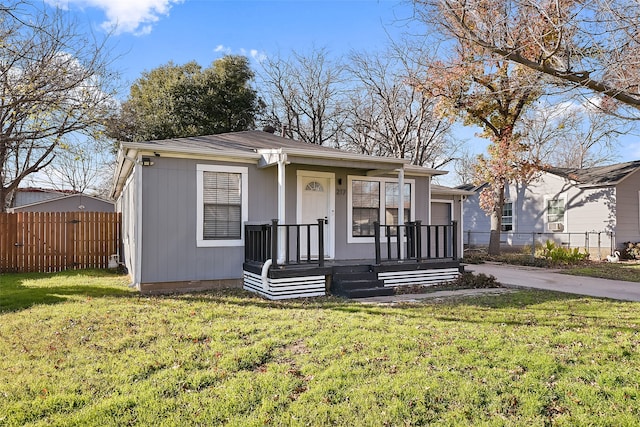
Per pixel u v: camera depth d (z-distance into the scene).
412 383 3.52
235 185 8.87
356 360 4.06
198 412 3.07
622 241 15.72
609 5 5.33
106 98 11.88
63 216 12.23
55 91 9.04
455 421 2.95
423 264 9.09
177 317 5.83
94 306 6.57
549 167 17.02
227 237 8.78
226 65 22.61
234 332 5.04
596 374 3.73
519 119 15.27
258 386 3.50
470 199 21.30
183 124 21.05
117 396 3.32
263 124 24.30
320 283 7.93
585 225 16.48
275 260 7.55
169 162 8.21
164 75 22.39
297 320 5.65
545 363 3.95
